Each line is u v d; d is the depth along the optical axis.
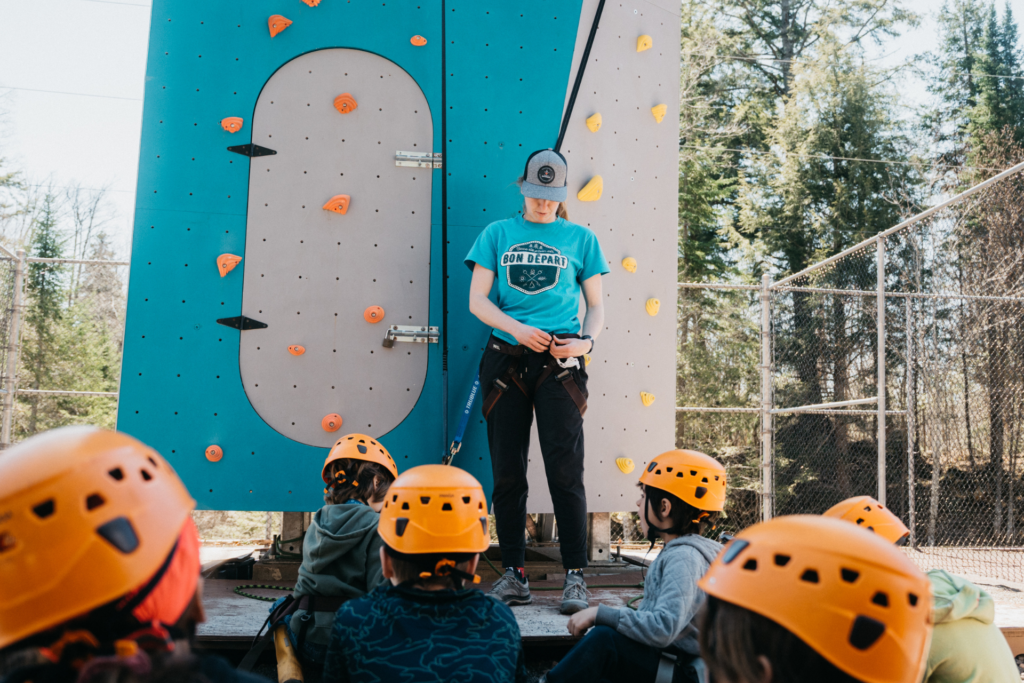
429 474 1.68
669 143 3.76
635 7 3.79
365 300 3.40
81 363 17.62
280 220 3.38
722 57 19.75
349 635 1.57
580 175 3.61
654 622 1.90
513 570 2.80
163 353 3.25
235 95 3.41
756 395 15.64
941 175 19.08
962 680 1.68
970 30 19.55
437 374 3.40
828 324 14.11
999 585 4.49
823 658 0.85
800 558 0.89
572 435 2.78
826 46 19.44
